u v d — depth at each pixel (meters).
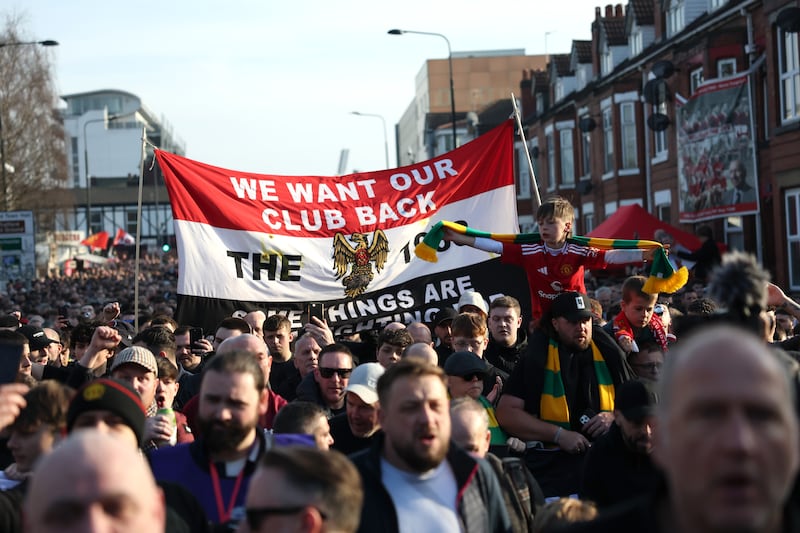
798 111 21.77
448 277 10.30
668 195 31.27
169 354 8.12
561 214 7.59
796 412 3.10
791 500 2.52
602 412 6.61
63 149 55.84
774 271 24.05
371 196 10.51
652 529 2.40
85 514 2.57
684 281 7.55
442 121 88.94
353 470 3.35
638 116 34.34
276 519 3.20
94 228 120.31
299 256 10.27
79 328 9.44
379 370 6.23
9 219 36.38
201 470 4.58
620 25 38.34
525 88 52.12
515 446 6.68
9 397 4.08
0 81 49.69
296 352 8.57
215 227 10.19
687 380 2.15
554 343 6.74
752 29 24.38
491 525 4.48
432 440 4.16
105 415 4.28
